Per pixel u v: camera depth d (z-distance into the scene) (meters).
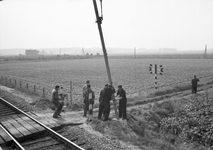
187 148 10.10
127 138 9.29
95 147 8.16
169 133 12.34
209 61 76.12
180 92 20.72
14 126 10.11
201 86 23.73
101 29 11.80
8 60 111.75
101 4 11.58
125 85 25.25
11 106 14.12
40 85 26.75
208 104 15.18
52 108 14.83
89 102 11.63
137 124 11.69
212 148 10.33
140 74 37.97
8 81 30.97
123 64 69.75
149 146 8.74
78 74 40.88
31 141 8.73
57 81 30.77
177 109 14.76
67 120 11.70
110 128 10.27
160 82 26.98
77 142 8.52
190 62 71.19
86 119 12.05
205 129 11.87
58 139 8.84
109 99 11.46
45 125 10.20
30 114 12.70
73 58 136.88
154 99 17.53
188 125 12.64
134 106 15.56
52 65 71.38
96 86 25.25
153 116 13.60
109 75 12.18
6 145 8.34
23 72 46.81
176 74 35.91
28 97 19.03
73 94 20.19
